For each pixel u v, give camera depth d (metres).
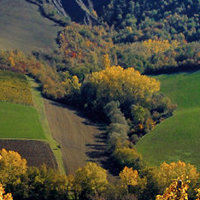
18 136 102.56
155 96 144.12
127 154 93.50
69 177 78.06
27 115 119.38
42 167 78.50
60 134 113.12
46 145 99.88
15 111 120.00
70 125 123.12
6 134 102.56
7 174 76.44
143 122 124.00
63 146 103.88
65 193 76.12
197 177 79.25
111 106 133.50
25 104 128.25
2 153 80.31
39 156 92.50
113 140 104.38
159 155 102.38
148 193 77.44
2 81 142.50
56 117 127.88
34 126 111.69
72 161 94.56
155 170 81.81
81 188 76.56
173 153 102.81
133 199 72.69
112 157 98.38
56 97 146.75
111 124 116.94
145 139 113.06
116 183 81.94
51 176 76.69
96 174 78.06
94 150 104.50
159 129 118.62
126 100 146.88
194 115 126.00
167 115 132.50
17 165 78.31
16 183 75.62
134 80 146.75
